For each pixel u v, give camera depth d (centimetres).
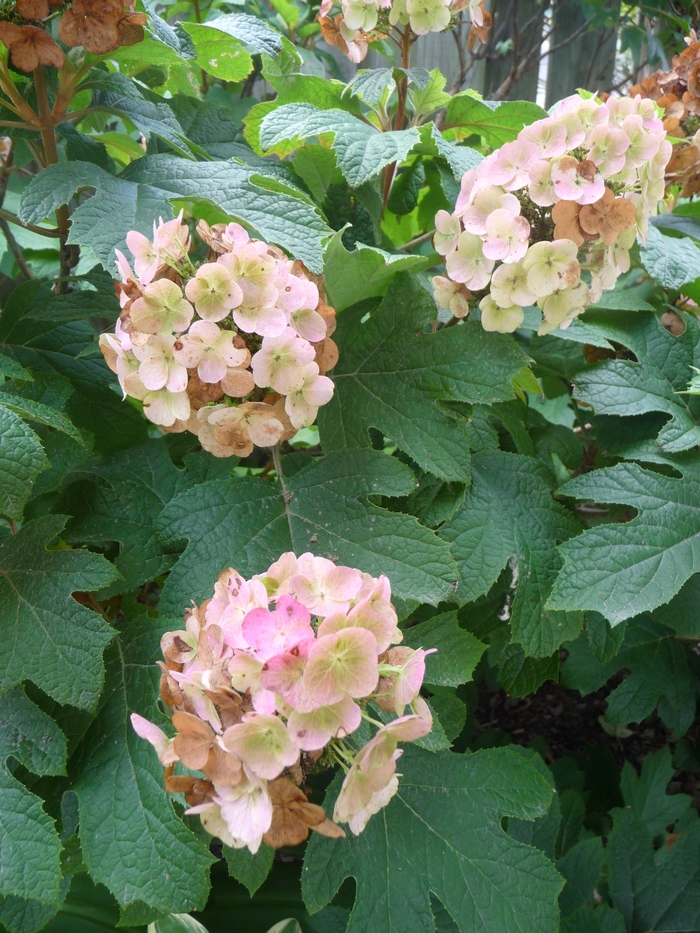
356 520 58
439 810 58
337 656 42
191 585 56
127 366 52
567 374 73
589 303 60
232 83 112
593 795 96
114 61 73
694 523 61
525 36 134
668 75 81
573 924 70
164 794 52
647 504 61
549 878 56
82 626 53
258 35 71
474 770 59
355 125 67
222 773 42
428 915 55
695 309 79
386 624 45
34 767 51
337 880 56
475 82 133
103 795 52
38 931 59
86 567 54
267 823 41
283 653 42
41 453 51
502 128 75
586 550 59
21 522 64
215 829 43
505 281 57
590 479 61
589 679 82
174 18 112
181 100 74
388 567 56
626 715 82
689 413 65
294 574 47
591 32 138
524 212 59
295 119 67
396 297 62
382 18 70
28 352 67
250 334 52
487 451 65
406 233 88
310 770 46
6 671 52
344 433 62
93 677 52
